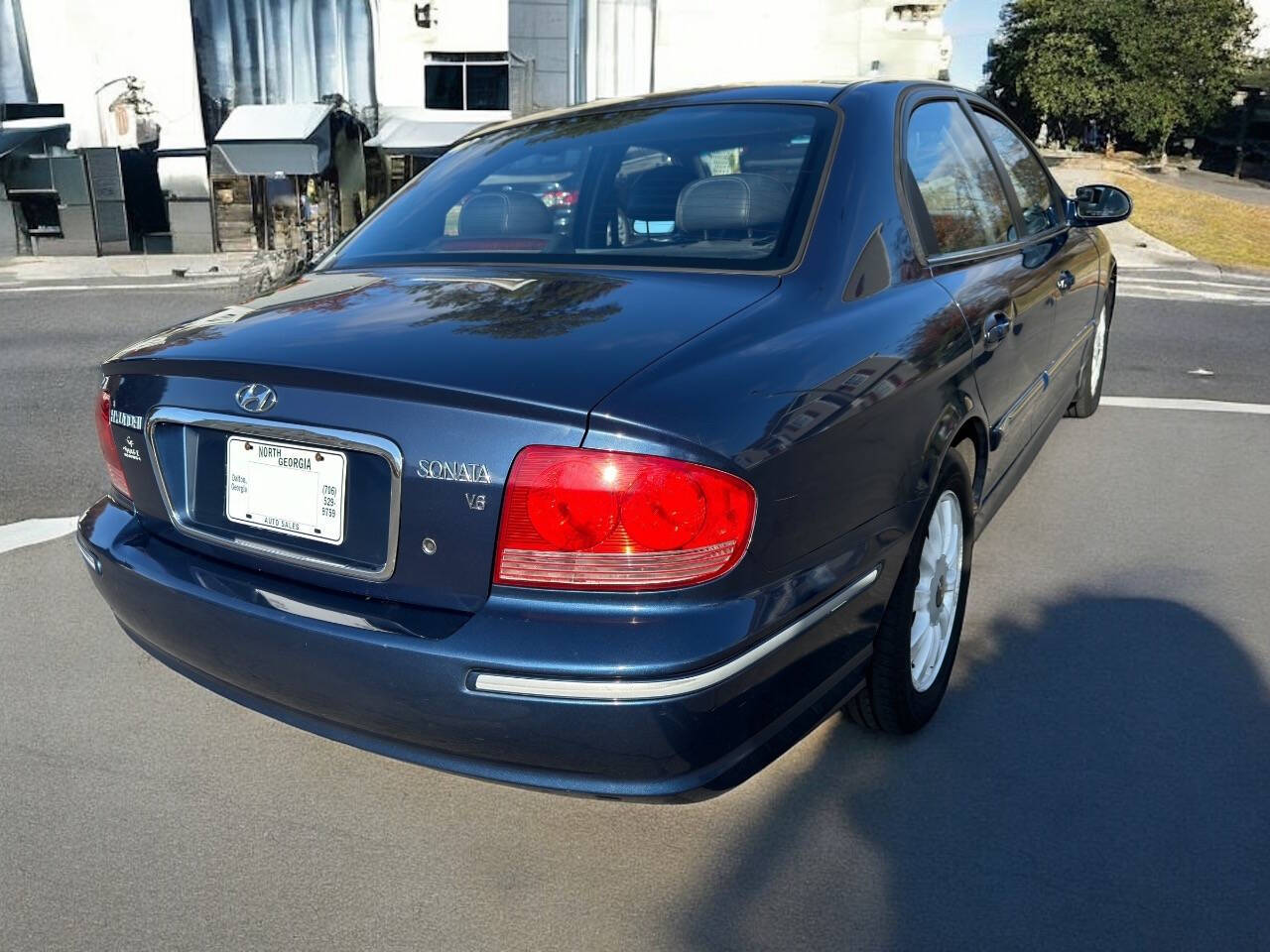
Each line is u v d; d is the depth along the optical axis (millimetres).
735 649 1787
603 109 3059
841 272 2318
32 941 2018
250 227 22578
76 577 3744
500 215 2742
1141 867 2186
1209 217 22516
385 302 2273
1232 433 5629
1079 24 42375
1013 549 3963
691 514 1725
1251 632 3264
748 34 22047
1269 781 2480
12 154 21609
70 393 7078
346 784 2535
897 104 2871
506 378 1811
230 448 2113
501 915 2082
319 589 2010
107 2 21469
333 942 2012
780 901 2104
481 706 1803
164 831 2354
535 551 1771
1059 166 31984
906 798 2422
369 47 22297
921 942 1987
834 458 1992
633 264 2424
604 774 1837
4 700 2910
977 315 2740
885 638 2383
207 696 2943
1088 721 2746
